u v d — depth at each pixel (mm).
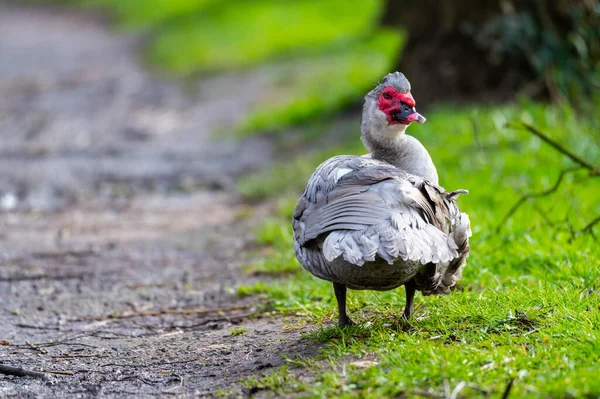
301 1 44031
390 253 6297
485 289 8461
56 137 22750
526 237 9914
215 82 30891
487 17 17250
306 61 32062
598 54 15758
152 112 26438
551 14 16328
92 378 7602
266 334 8398
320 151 18562
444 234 6801
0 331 9266
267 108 24766
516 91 17109
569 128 14242
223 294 10438
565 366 6277
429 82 18031
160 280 11242
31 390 7340
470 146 14641
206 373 7453
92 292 10781
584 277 8547
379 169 7145
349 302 8695
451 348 6770
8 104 28312
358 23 37719
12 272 11656
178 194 16797
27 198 16547
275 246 12484
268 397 6496
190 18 44969
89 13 55062
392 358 6605
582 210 11297
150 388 7242
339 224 6598
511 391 5906
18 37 47156
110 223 14656
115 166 19281
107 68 35969
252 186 16531
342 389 6297
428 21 18359
